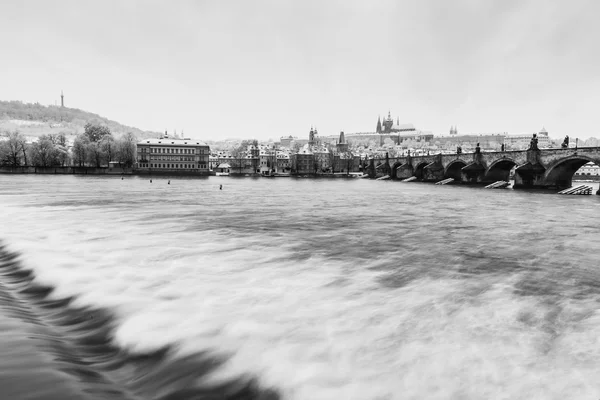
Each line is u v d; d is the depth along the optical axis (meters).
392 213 56.59
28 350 11.63
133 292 17.62
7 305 15.93
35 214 47.03
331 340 12.99
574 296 18.36
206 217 47.56
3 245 27.98
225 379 10.86
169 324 14.20
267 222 44.19
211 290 18.11
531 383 10.56
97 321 14.63
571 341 13.12
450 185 158.75
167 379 10.88
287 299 17.05
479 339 13.23
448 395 10.06
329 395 10.09
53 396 9.38
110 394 9.91
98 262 23.05
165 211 53.53
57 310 15.88
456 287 19.67
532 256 27.83
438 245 31.72
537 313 15.89
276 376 10.94
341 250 28.78
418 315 15.41
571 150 109.12
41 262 22.77
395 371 11.12
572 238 35.88
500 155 137.75
